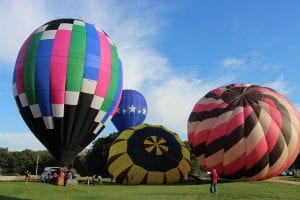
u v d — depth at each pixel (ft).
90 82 79.82
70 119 79.00
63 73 78.54
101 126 84.69
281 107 86.48
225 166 82.69
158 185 85.35
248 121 82.28
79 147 82.28
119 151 93.97
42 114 78.74
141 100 157.99
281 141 82.17
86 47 81.30
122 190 71.15
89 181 90.94
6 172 272.72
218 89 93.25
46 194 61.93
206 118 86.79
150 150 92.38
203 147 85.92
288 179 111.65
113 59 85.30
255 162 81.15
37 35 82.74
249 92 88.84
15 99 83.61
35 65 79.10
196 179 98.02
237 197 58.65
